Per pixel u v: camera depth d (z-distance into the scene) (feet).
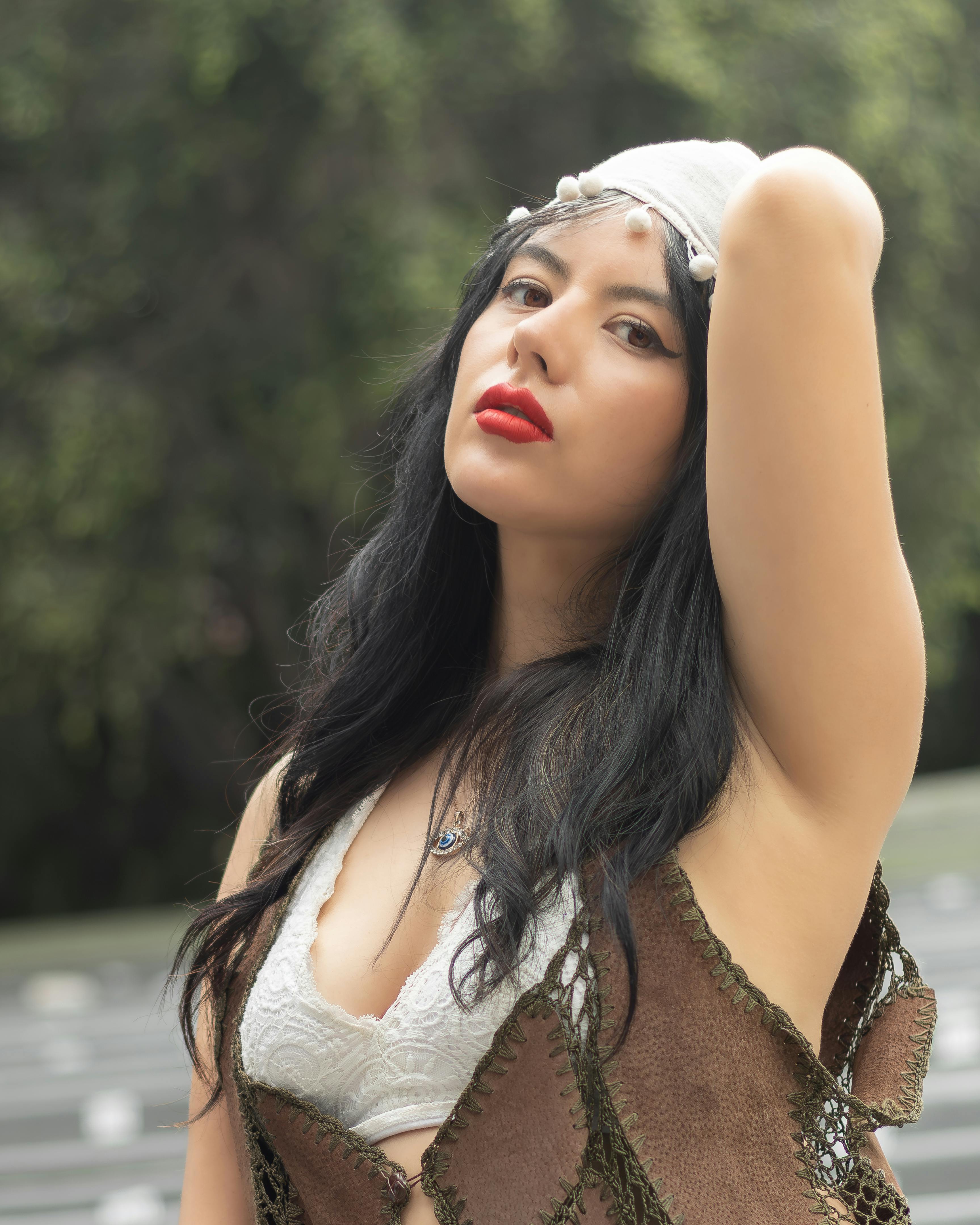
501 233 4.79
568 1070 3.67
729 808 3.80
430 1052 3.87
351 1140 3.90
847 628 3.67
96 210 37.52
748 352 3.55
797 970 3.86
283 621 46.34
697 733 3.79
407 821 4.43
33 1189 13.98
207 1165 4.83
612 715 3.96
